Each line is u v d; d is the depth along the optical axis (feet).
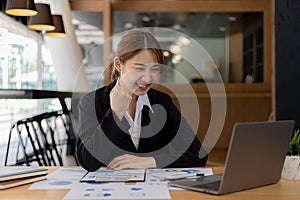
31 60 20.25
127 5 22.67
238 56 23.36
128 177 4.77
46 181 4.63
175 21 23.38
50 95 10.44
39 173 4.68
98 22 22.50
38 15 13.74
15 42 17.58
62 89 18.25
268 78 22.86
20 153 14.97
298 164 4.79
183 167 5.56
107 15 22.12
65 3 17.53
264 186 4.45
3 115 15.69
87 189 4.19
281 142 4.50
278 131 4.41
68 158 15.10
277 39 8.87
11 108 16.53
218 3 22.88
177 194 4.02
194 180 4.51
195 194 4.03
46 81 23.17
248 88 22.97
